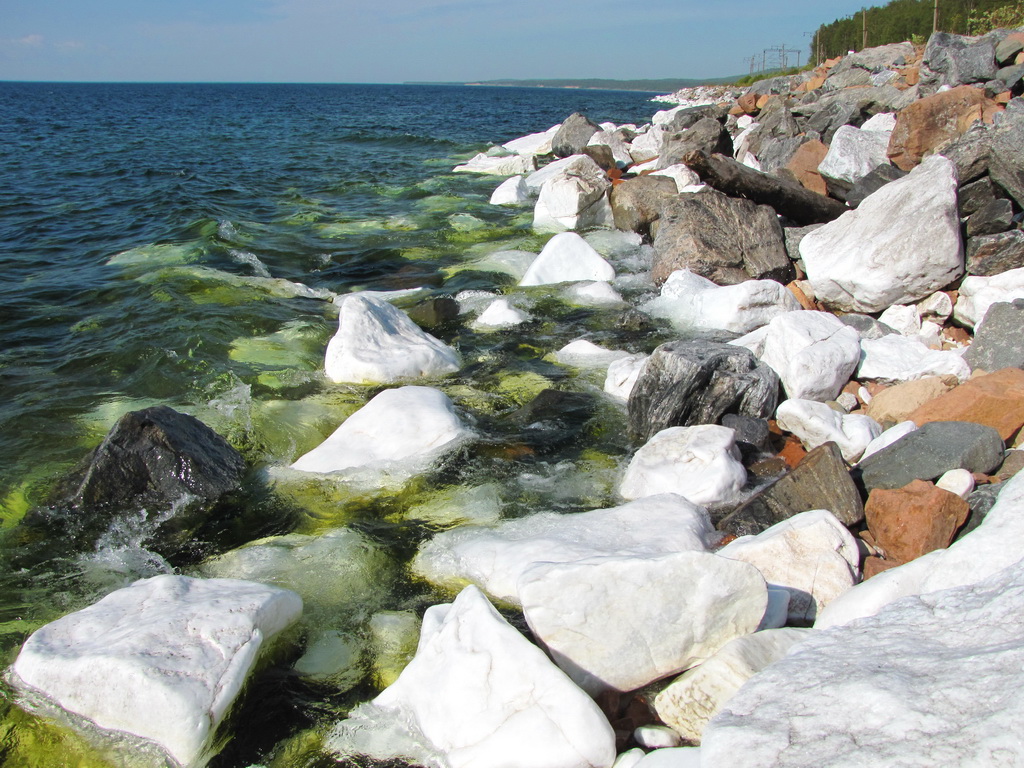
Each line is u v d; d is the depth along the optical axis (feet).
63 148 94.38
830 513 13.50
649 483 16.62
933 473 15.40
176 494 17.16
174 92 516.32
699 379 19.10
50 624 12.11
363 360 23.25
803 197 34.14
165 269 35.63
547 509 16.66
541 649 10.88
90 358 25.66
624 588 11.02
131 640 11.14
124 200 54.39
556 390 22.11
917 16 132.05
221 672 10.93
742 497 16.21
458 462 18.49
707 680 10.34
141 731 10.46
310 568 14.93
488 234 43.86
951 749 6.72
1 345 26.99
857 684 7.81
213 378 23.84
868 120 49.73
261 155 88.33
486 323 28.48
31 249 40.78
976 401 16.99
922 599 9.52
